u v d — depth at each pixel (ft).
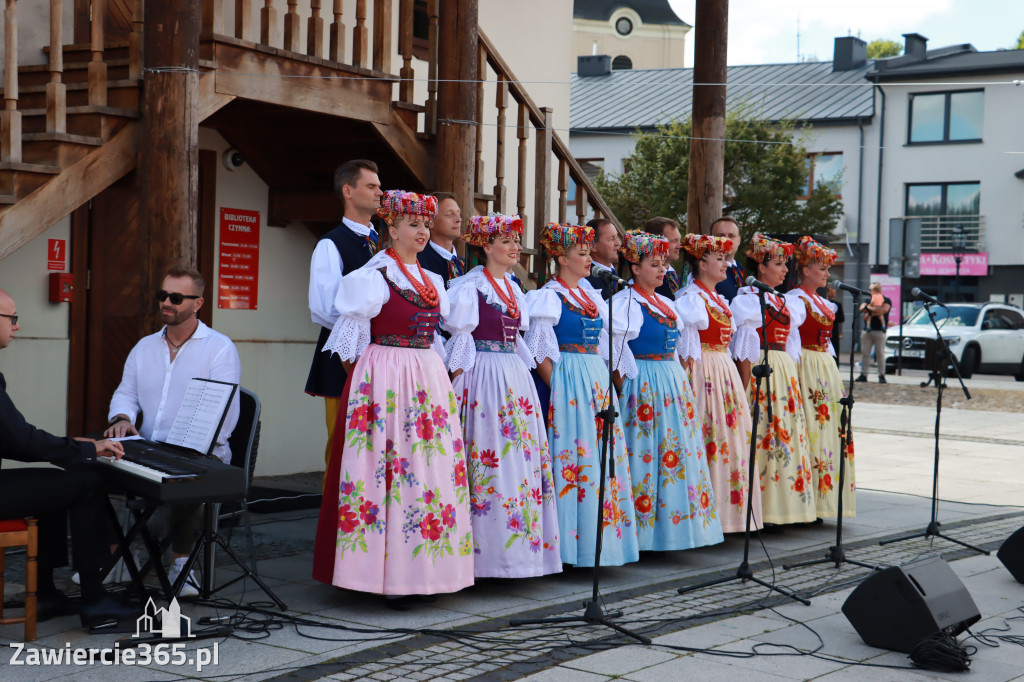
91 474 13.03
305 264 25.77
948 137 89.76
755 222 74.43
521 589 16.07
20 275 20.45
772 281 21.09
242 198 24.02
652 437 17.97
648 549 17.94
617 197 76.48
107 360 21.56
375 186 16.02
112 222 21.35
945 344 20.49
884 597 13.39
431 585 14.30
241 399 14.49
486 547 15.48
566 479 16.46
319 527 14.61
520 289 16.63
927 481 29.68
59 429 21.21
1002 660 13.17
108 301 21.52
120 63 17.47
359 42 20.74
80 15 21.50
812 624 14.57
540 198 23.86
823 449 21.66
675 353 18.79
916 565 13.66
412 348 14.62
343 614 14.28
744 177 75.20
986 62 89.40
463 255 21.13
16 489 12.57
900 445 37.76
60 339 21.18
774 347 20.92
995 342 67.62
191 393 13.74
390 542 14.14
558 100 32.76
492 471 15.55
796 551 19.57
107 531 13.29
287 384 25.45
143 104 17.01
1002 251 88.53
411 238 14.71
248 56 18.35
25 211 15.70
